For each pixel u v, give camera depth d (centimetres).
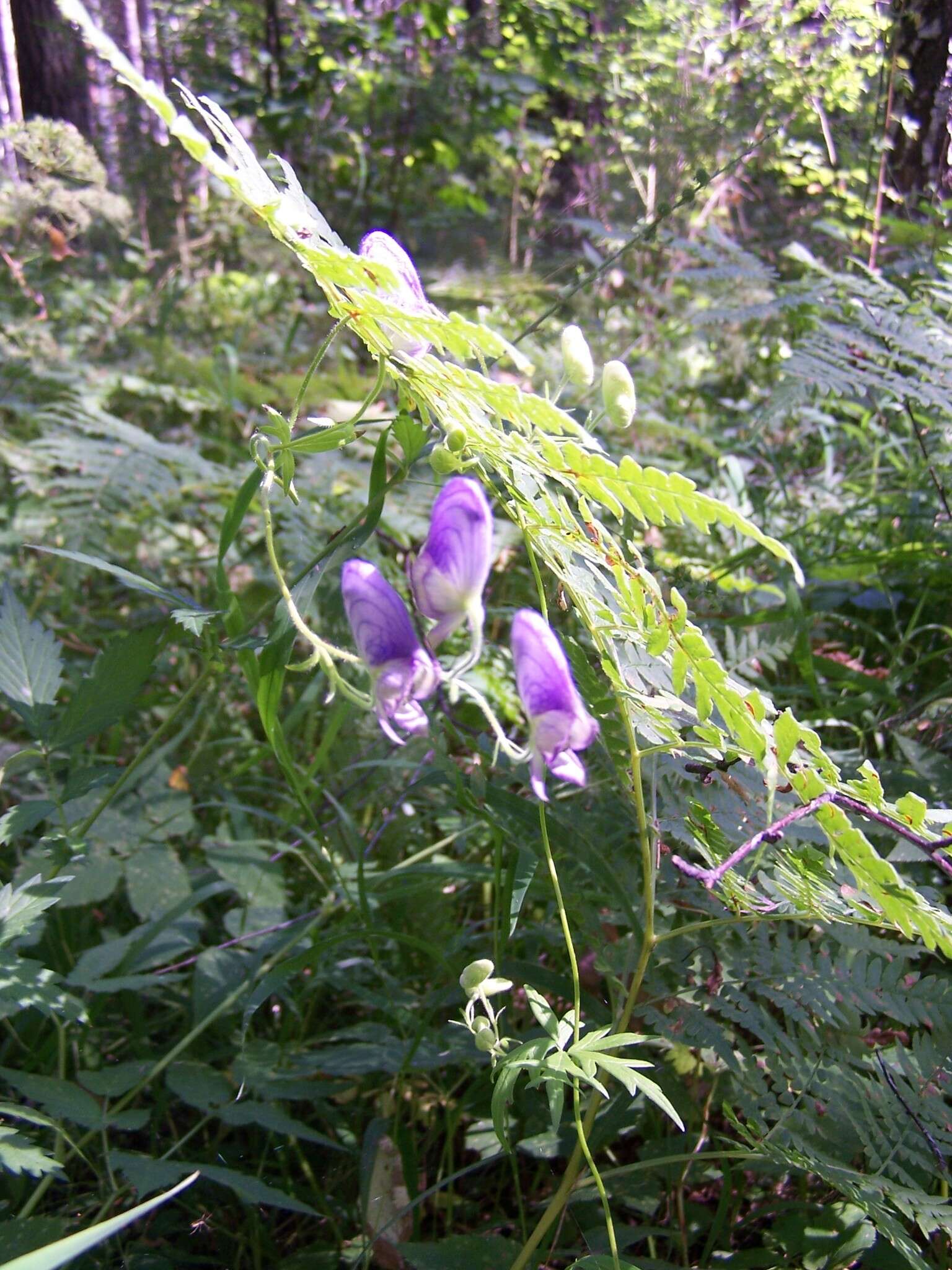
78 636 59
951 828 32
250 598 56
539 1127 32
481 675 48
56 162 81
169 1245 31
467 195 125
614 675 24
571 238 113
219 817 49
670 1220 31
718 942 30
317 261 21
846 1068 29
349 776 47
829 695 47
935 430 55
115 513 62
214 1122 36
